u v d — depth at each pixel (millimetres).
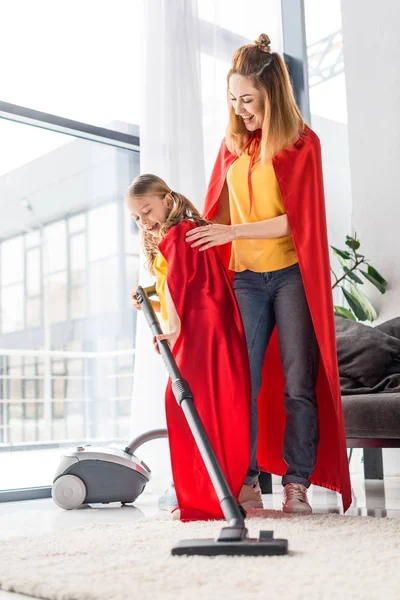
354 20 3811
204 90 3619
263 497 2826
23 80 7738
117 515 2428
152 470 3152
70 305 12992
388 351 2904
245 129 2303
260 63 2170
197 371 2053
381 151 3682
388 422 2412
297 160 2197
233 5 3803
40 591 1170
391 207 3633
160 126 3336
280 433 2381
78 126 3410
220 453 2002
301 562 1318
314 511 2316
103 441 8172
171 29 3406
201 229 2090
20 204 13086
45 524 2217
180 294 2086
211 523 1902
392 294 3600
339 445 2141
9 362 13398
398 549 1465
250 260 2234
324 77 4020
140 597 1087
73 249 12680
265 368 2389
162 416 3152
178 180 3326
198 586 1153
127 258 11883
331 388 2129
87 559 1420
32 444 7949
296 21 4098
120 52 4117
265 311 2246
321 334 2135
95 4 4160
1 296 13539
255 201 2252
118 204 12016
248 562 1314
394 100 3656
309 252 2160
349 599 1056
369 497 2740
